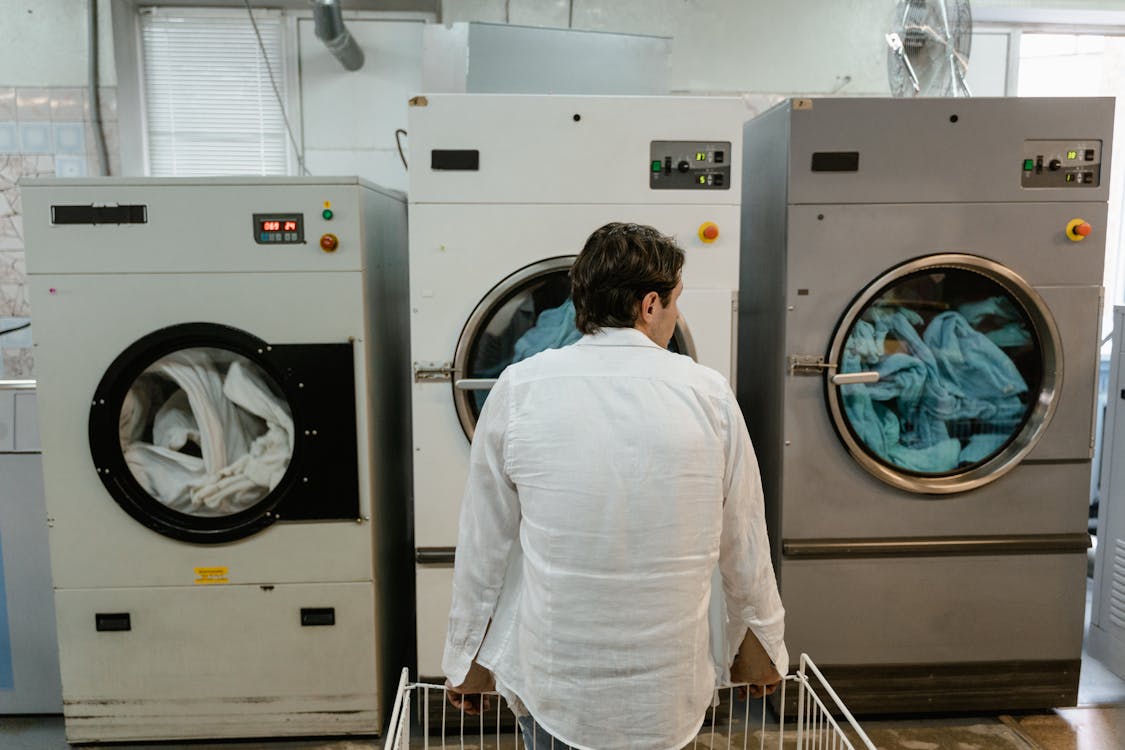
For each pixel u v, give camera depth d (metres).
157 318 2.01
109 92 2.83
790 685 2.25
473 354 2.10
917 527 2.21
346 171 3.04
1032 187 2.10
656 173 2.04
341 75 2.99
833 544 2.19
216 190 1.98
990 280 2.16
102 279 1.99
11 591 2.22
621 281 1.18
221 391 2.09
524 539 1.19
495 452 1.19
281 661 2.15
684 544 1.13
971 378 2.19
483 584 1.23
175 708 2.15
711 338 2.09
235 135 3.04
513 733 2.22
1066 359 2.16
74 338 2.01
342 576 2.13
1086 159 2.09
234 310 2.02
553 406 1.15
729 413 1.19
